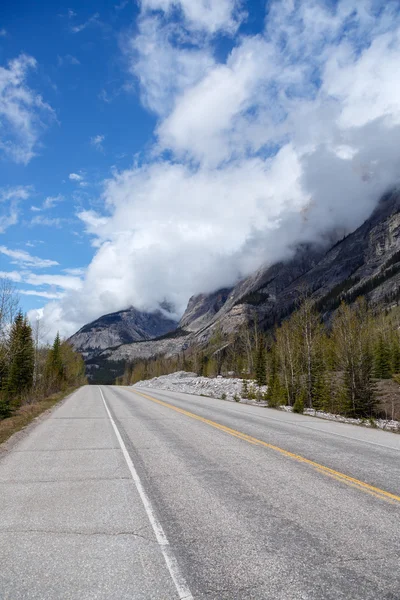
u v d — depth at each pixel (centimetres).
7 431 1309
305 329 2902
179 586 331
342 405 2488
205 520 483
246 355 6438
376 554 389
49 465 793
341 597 313
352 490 604
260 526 463
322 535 436
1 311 2475
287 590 324
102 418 1625
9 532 451
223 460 817
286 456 852
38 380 4097
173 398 2817
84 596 319
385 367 4866
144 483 650
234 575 349
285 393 2714
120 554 392
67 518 495
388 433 1252
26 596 319
